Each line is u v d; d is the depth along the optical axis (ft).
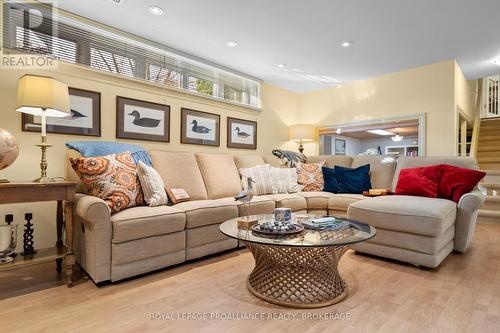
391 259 7.83
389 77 13.93
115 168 7.13
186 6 8.18
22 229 7.59
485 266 7.34
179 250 7.22
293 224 6.15
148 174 7.73
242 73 13.82
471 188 8.43
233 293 5.82
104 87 9.10
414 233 7.17
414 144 14.66
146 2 7.97
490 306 5.25
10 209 7.45
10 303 5.35
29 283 6.25
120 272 6.18
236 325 4.66
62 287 6.05
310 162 14.01
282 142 16.20
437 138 12.57
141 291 5.89
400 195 9.32
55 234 8.11
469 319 4.81
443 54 11.75
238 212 8.67
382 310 5.12
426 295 5.71
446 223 7.16
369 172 11.84
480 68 13.46
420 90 13.01
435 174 9.08
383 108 14.14
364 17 8.87
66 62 8.33
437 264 6.93
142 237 6.48
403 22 9.17
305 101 17.19
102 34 9.17
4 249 6.12
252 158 12.47
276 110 15.80
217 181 10.38
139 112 9.92
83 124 8.59
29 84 6.40
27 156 7.64
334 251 5.70
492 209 12.71
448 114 12.30
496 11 8.54
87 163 6.72
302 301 5.34
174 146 11.00
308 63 12.67
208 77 12.37
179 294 5.76
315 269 5.62
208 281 6.41
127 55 9.75
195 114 11.71
